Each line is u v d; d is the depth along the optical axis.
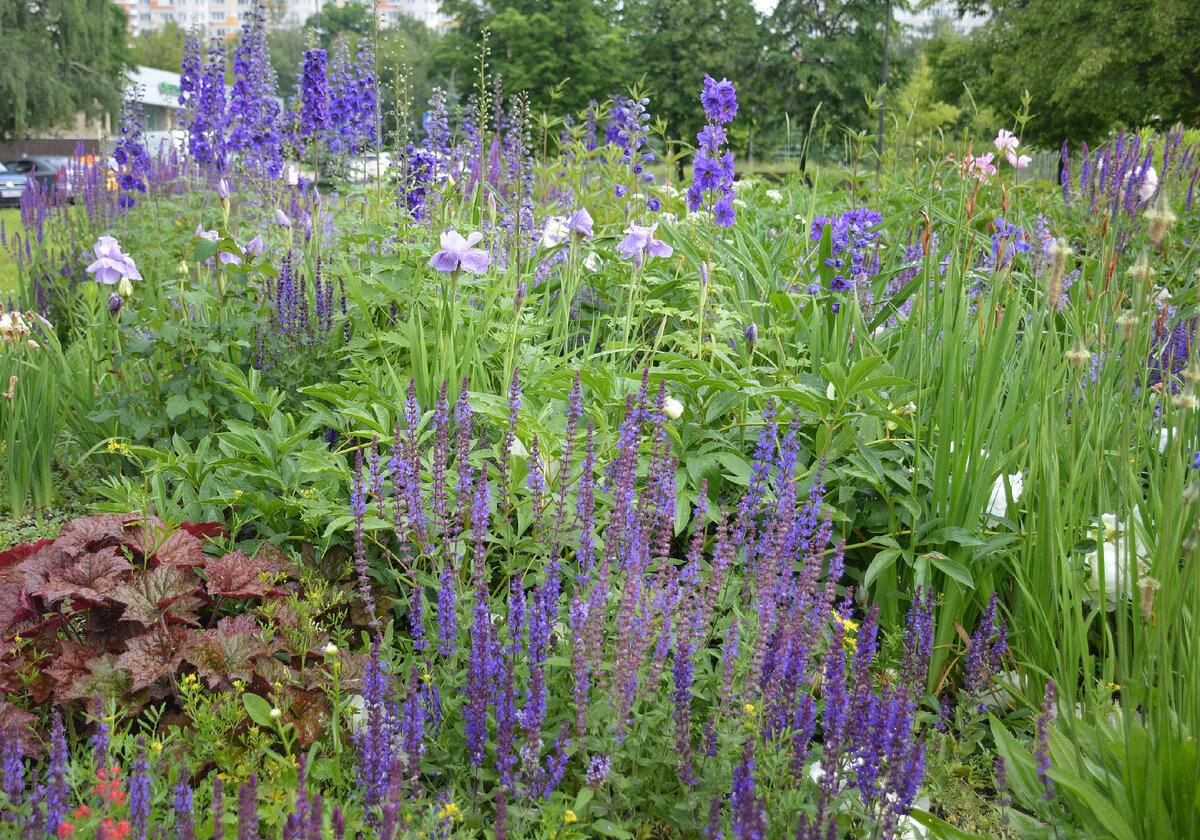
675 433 3.05
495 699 2.32
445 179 5.12
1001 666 2.94
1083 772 2.12
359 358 4.21
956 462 2.96
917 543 3.00
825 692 2.32
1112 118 25.23
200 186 8.83
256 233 6.68
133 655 2.43
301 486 3.47
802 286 4.88
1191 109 24.81
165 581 2.60
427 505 2.86
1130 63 24.47
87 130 42.16
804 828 1.96
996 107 28.72
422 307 4.42
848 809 2.13
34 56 32.53
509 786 2.09
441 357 3.73
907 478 3.19
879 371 3.60
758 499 2.86
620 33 27.31
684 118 29.83
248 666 2.48
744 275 4.95
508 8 25.05
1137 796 1.97
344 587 3.07
